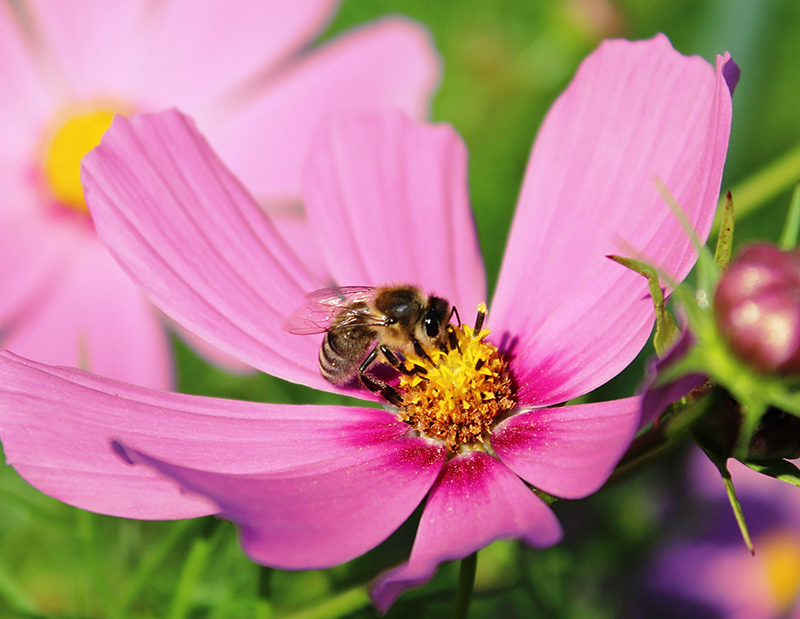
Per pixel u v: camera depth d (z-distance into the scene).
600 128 0.20
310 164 0.21
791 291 0.16
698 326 0.16
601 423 0.18
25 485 0.23
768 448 0.17
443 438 0.19
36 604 0.23
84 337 0.23
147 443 0.18
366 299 0.20
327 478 0.18
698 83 0.19
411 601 0.21
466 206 0.21
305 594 0.22
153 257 0.19
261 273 0.20
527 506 0.17
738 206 0.23
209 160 0.20
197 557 0.20
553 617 0.23
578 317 0.19
